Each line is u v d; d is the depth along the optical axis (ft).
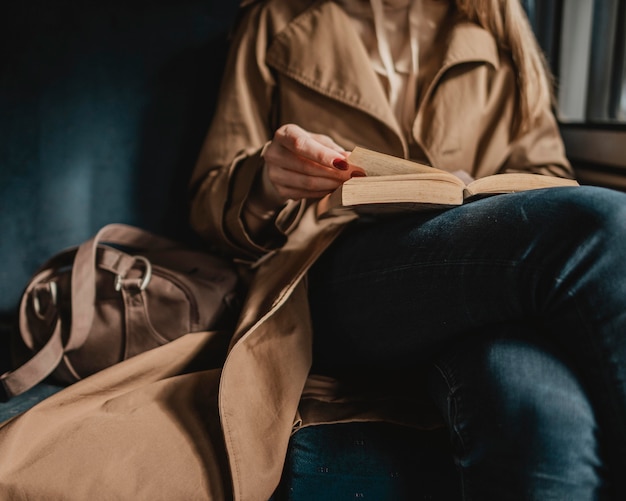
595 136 4.83
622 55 5.36
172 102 4.50
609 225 2.21
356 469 2.65
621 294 2.18
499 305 2.43
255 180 3.45
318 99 3.99
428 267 2.64
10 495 2.37
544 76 4.25
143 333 3.34
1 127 4.00
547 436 2.15
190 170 4.57
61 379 3.47
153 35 4.43
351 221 3.45
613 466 2.21
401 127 4.08
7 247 4.01
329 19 4.02
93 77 4.25
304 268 3.04
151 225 4.47
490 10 4.15
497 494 2.20
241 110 4.03
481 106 4.09
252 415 2.65
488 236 2.47
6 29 4.04
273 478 2.59
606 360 2.19
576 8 5.63
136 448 2.53
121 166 4.35
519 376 2.26
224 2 4.67
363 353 3.06
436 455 2.72
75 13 4.20
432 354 2.83
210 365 3.22
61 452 2.48
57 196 4.15
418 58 4.17
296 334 2.97
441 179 2.62
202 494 2.48
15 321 3.55
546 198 2.39
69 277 3.36
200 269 3.62
